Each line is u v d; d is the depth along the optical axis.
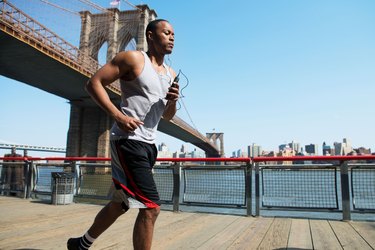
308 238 2.35
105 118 35.41
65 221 2.96
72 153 35.09
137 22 39.78
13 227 2.69
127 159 1.37
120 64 1.35
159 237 2.38
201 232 2.56
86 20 40.56
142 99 1.40
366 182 3.07
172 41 1.49
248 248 2.07
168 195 3.78
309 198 3.24
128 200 1.34
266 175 3.44
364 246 2.11
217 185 3.60
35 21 20.03
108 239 2.27
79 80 27.41
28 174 4.75
